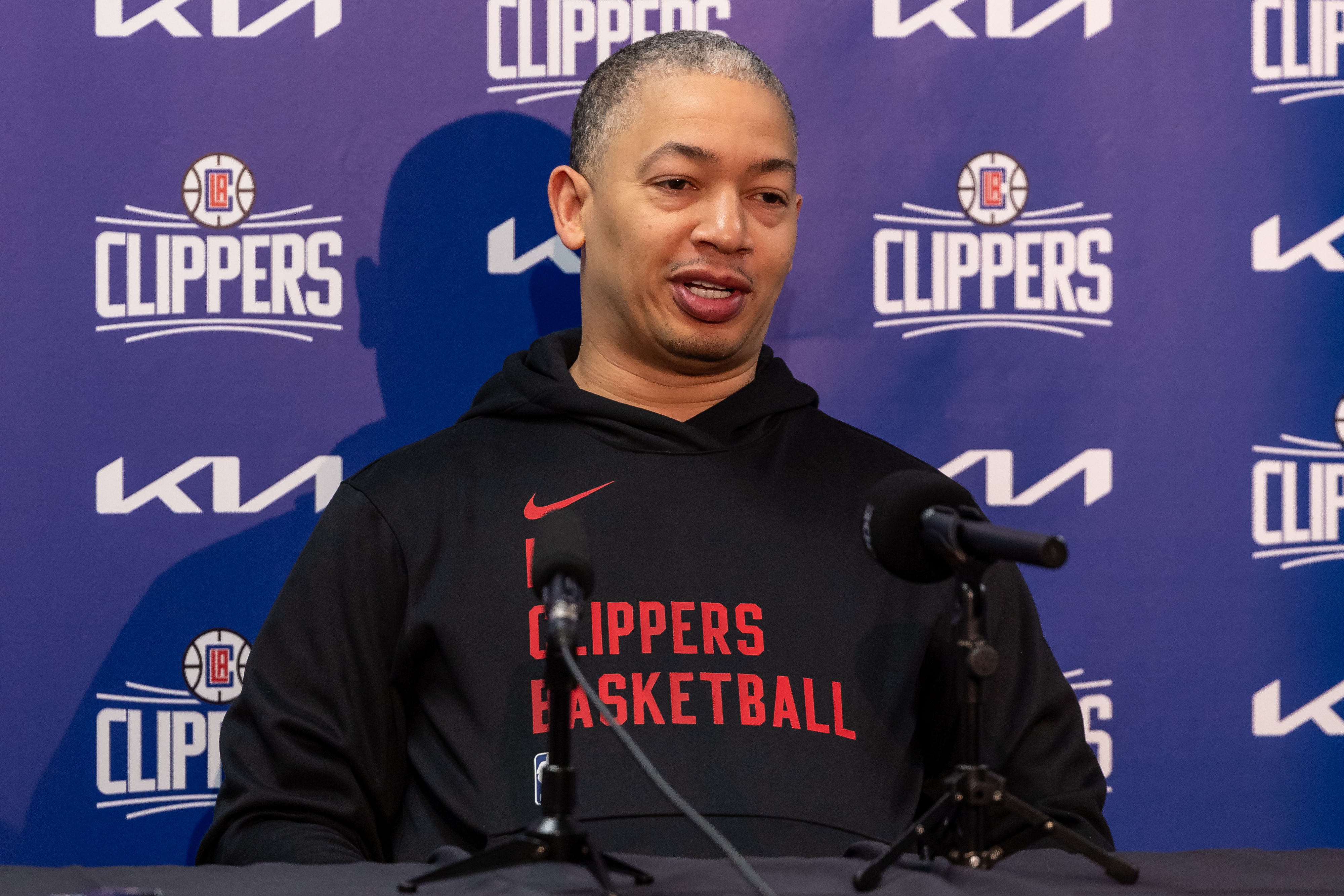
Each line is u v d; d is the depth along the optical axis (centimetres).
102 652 562
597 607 437
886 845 341
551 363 503
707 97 467
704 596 443
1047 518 587
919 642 451
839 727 430
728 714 423
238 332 571
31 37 561
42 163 561
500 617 442
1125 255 588
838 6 585
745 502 465
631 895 273
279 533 572
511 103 579
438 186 578
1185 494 588
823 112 586
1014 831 434
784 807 410
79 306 563
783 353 585
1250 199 588
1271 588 588
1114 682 585
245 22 570
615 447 473
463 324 580
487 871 288
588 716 420
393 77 575
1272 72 588
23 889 284
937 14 586
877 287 587
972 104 586
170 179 567
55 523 561
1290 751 586
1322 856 326
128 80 566
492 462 477
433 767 442
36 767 556
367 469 489
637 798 406
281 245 572
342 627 457
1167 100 588
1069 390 588
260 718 444
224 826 431
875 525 334
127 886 287
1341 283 590
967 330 588
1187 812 583
